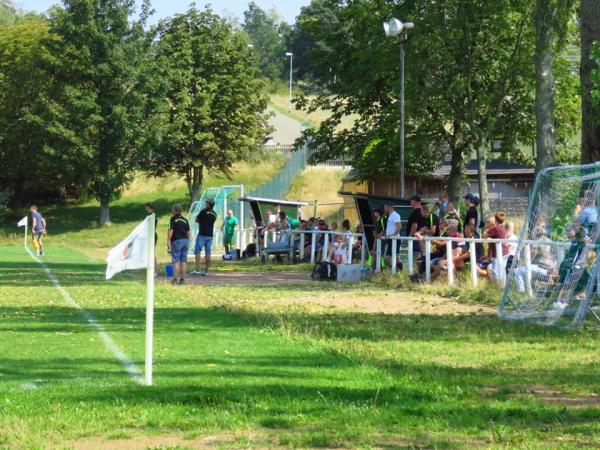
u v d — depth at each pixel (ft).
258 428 26.50
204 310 61.77
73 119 244.01
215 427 26.55
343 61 177.27
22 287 85.35
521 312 58.39
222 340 45.70
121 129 245.45
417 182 228.22
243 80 274.57
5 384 33.32
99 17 249.55
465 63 140.15
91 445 24.77
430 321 55.57
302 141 191.42
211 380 33.73
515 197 218.18
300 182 273.33
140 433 26.07
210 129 269.44
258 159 295.89
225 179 295.28
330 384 32.89
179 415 27.89
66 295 75.61
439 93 139.54
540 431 26.05
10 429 26.22
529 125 164.76
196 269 104.78
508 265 74.90
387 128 158.30
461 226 95.45
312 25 179.52
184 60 266.77
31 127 266.16
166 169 271.08
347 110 183.52
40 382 33.73
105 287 85.35
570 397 31.63
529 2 133.08
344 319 56.44
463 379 34.86
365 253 104.22
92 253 173.58
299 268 116.06
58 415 27.89
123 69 245.04
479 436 25.49
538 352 42.96
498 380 34.78
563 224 60.34
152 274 32.35
